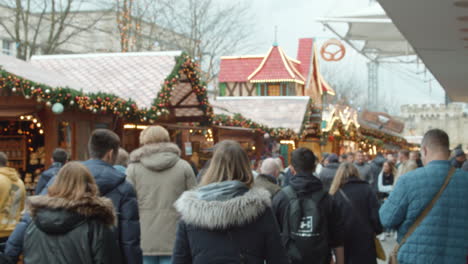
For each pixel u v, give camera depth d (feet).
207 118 52.80
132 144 52.80
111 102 38.37
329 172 32.71
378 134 130.62
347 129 102.06
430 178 13.96
